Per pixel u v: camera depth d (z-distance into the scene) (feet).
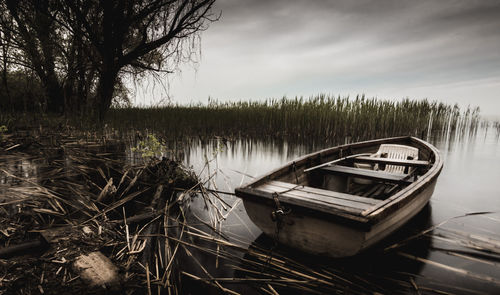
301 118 43.83
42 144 24.66
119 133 33.83
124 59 33.58
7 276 7.30
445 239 11.77
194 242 10.90
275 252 10.40
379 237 9.58
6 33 30.55
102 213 11.75
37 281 7.23
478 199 17.75
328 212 8.55
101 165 19.79
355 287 8.54
